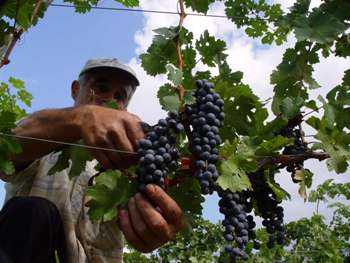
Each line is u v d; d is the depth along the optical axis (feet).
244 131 3.36
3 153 2.74
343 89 3.48
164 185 2.98
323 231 12.97
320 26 3.45
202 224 13.07
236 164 3.01
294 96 3.67
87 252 4.16
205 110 2.98
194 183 3.06
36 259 3.31
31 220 3.30
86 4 4.92
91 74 5.36
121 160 2.91
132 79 5.40
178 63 3.42
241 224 3.01
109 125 2.86
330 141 3.36
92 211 2.85
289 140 3.21
